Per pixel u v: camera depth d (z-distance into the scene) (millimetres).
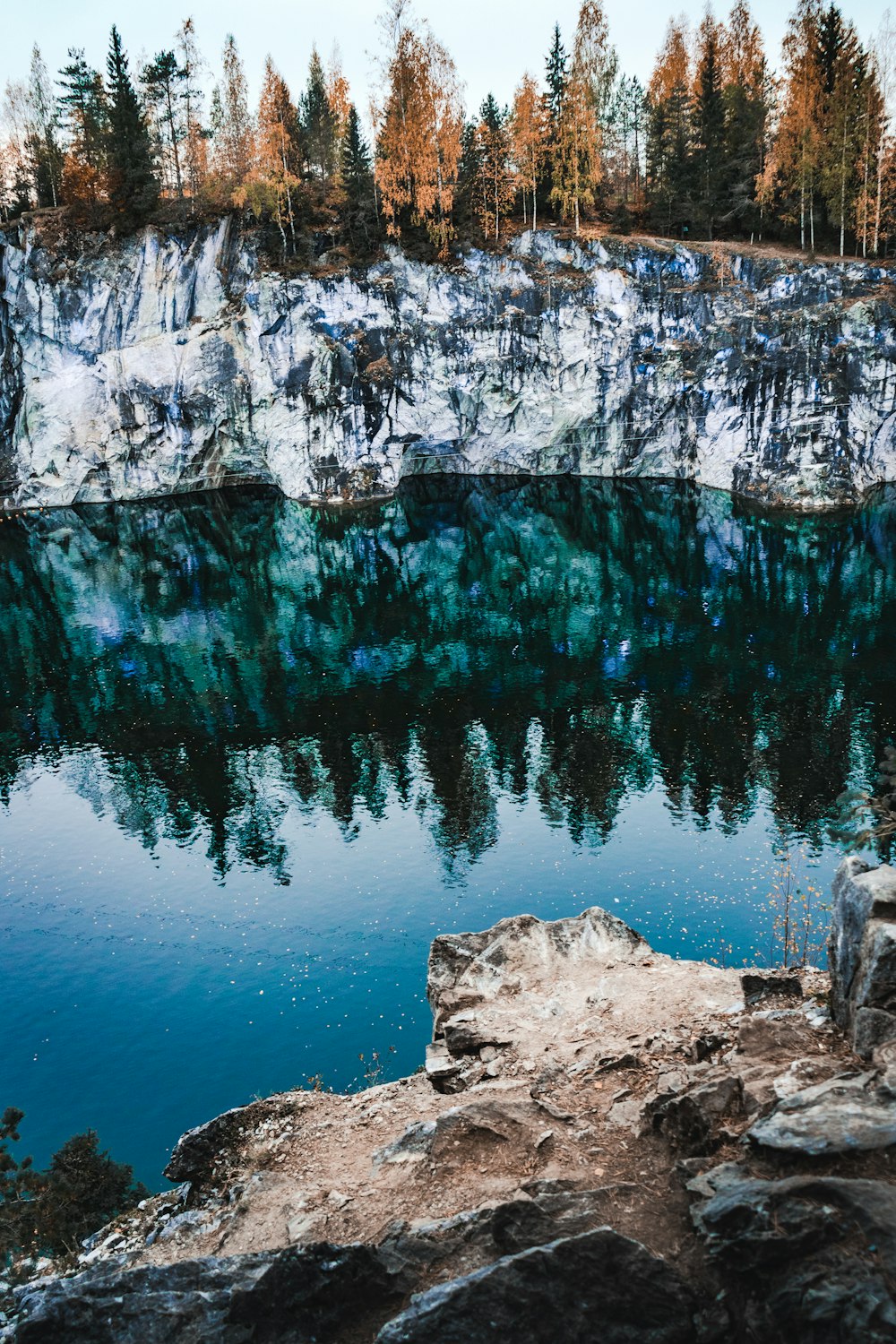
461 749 43312
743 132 98500
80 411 95750
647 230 100625
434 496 98625
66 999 26359
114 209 92188
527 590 68375
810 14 86438
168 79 97562
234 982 26734
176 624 64625
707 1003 13953
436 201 95375
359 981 26453
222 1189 12555
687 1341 6066
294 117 97438
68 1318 7062
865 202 86938
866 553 70000
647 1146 8938
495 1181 9344
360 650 57844
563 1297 6297
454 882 31719
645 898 29906
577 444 101438
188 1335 6930
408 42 89125
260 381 95688
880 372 82125
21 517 95750
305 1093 14570
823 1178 6516
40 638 62719
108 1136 20812
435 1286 6957
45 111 108062
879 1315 5430
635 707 46719
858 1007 9211
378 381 94500
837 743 40906
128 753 45188
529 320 95312
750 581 66250
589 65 91188
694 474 96750
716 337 90000
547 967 16828
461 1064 13797
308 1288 7059
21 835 37281
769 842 32781
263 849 35031
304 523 90812
